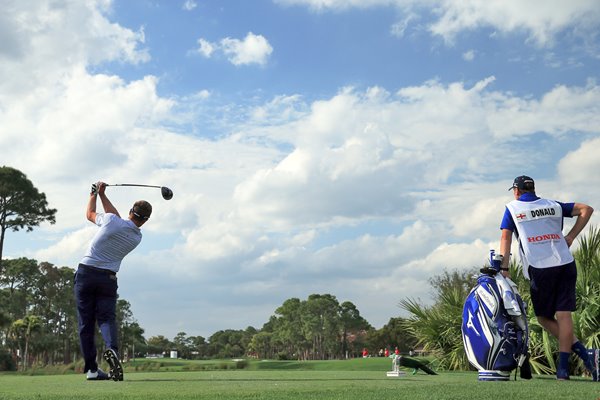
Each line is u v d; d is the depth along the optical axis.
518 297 5.01
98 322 5.94
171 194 6.28
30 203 71.00
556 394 3.23
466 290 11.62
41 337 94.50
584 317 8.45
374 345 100.38
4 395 3.74
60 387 4.70
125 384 5.03
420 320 11.38
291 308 153.00
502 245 5.14
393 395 3.31
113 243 5.98
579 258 9.24
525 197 5.21
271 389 3.96
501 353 4.91
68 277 105.25
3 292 99.69
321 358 139.88
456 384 4.25
